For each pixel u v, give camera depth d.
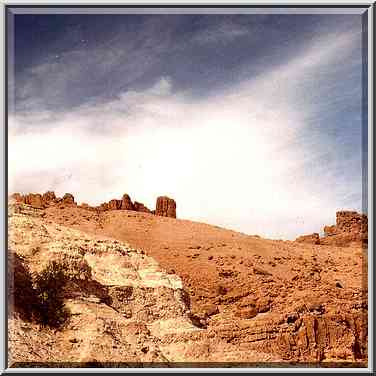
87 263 33.19
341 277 52.78
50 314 30.05
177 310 34.72
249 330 37.16
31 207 36.62
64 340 29.31
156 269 36.34
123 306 33.28
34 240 32.38
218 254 54.59
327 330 38.41
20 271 30.17
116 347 29.55
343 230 50.53
